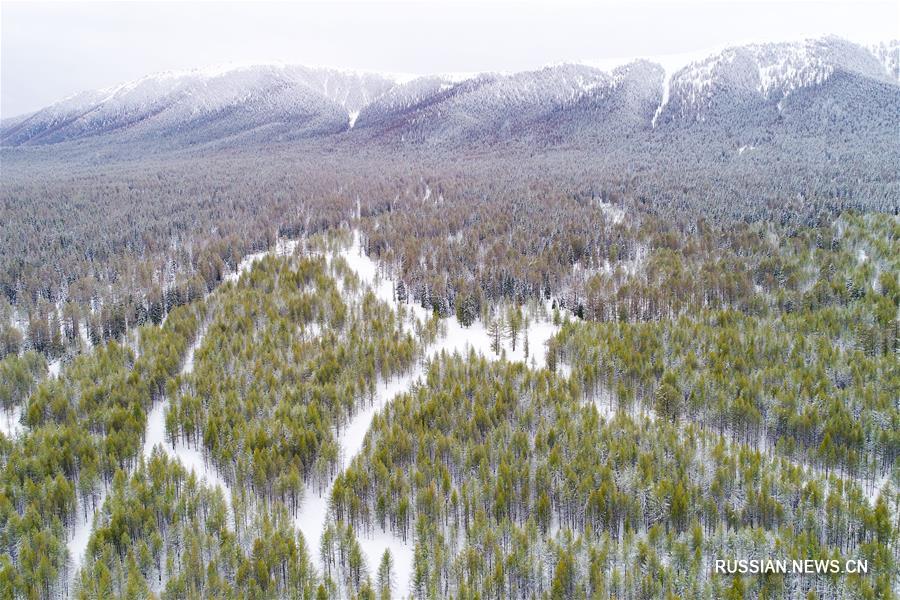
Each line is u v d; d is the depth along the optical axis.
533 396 92.56
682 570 61.44
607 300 129.12
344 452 85.19
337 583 64.62
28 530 65.44
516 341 121.31
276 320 120.88
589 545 63.34
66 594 61.78
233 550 63.62
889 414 81.94
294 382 100.31
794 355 100.62
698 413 90.81
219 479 80.75
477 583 62.09
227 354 106.25
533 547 64.81
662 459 76.69
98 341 117.88
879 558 59.66
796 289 130.75
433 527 68.38
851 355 98.62
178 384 98.81
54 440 80.69
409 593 63.56
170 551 65.25
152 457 79.19
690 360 100.69
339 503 72.50
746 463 76.12
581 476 74.62
